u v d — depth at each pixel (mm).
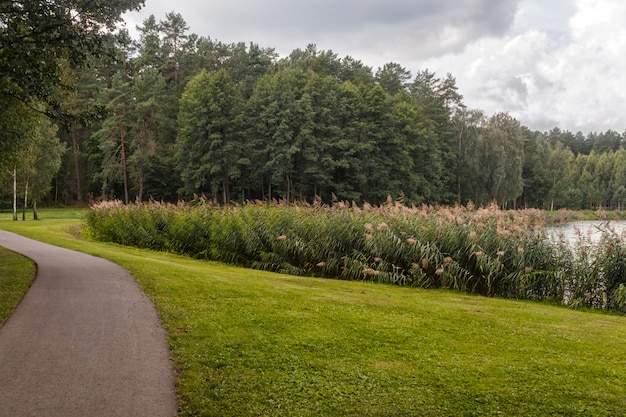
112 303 8203
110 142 54844
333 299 9383
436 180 63656
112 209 26250
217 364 5391
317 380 5047
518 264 12453
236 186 58219
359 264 14328
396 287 12625
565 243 12836
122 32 11789
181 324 6938
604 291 11617
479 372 5438
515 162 66562
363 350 6098
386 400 4617
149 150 54969
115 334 6438
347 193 55375
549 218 14664
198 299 8617
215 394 4602
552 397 4816
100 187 66312
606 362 6008
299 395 4664
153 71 60375
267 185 61281
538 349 6465
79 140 67062
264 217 17547
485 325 7805
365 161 56250
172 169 60875
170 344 6031
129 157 56094
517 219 13641
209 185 58531
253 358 5617
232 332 6609
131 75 68500
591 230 12547
